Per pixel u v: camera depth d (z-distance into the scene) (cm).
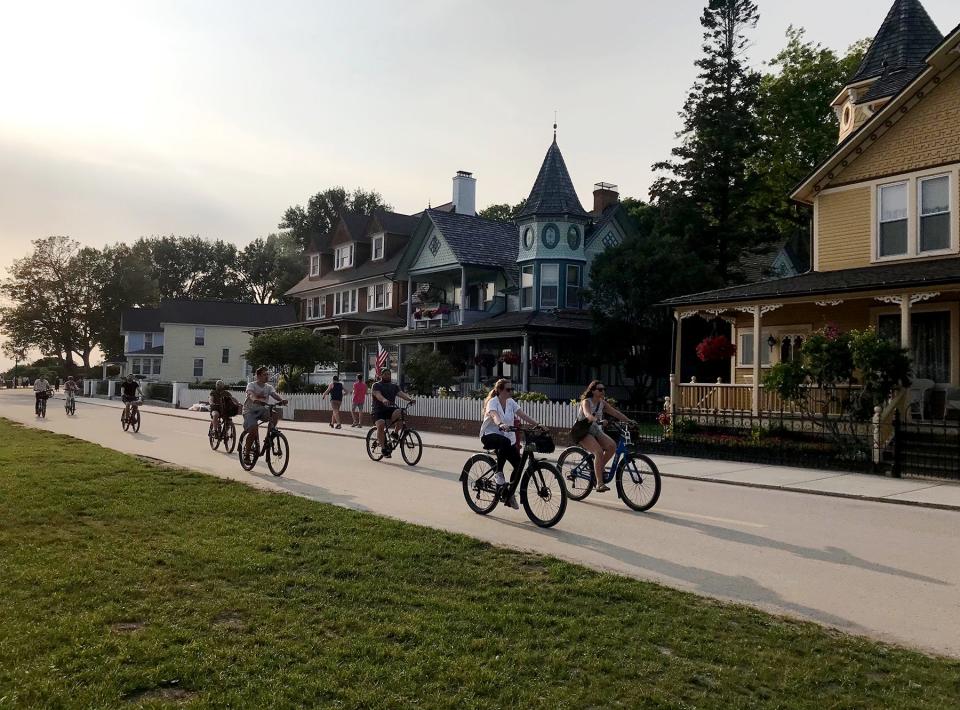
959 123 1883
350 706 409
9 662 455
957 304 1891
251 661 464
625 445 1101
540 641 509
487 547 779
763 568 743
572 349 3462
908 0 2480
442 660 471
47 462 1408
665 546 835
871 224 2059
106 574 645
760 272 3581
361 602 587
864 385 1628
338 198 10081
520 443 975
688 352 3039
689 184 3316
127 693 419
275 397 1442
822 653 500
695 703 421
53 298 8838
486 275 3991
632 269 2864
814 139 3966
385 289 4800
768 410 1911
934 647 527
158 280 10594
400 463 1628
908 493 1253
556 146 3634
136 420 2445
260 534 809
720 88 3303
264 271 10725
